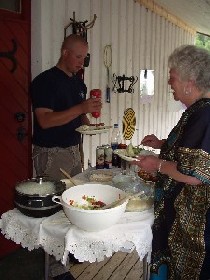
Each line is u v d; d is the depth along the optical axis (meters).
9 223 1.61
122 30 4.44
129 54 4.71
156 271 1.67
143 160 1.55
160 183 1.65
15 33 2.85
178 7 5.44
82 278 2.59
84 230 1.46
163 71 6.00
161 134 6.35
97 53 3.96
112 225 1.50
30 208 1.52
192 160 1.42
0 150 2.88
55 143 2.68
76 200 1.59
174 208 1.58
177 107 6.54
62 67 2.67
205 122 1.43
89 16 3.70
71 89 2.72
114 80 4.39
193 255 1.55
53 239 1.52
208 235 1.53
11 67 2.86
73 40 2.58
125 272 2.69
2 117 2.85
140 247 1.48
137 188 1.82
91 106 2.42
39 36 3.00
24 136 3.03
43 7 2.97
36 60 3.05
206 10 5.25
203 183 1.48
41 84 2.54
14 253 3.02
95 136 4.13
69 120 2.45
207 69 1.47
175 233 1.58
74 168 2.84
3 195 2.95
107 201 1.61
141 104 5.32
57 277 2.46
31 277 2.68
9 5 2.82
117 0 4.24
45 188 1.60
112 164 2.45
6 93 2.85
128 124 4.90
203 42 11.11
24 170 3.10
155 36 5.50
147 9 5.09
